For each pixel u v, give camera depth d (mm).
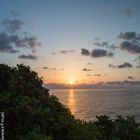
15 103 31078
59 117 33594
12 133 29125
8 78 34875
